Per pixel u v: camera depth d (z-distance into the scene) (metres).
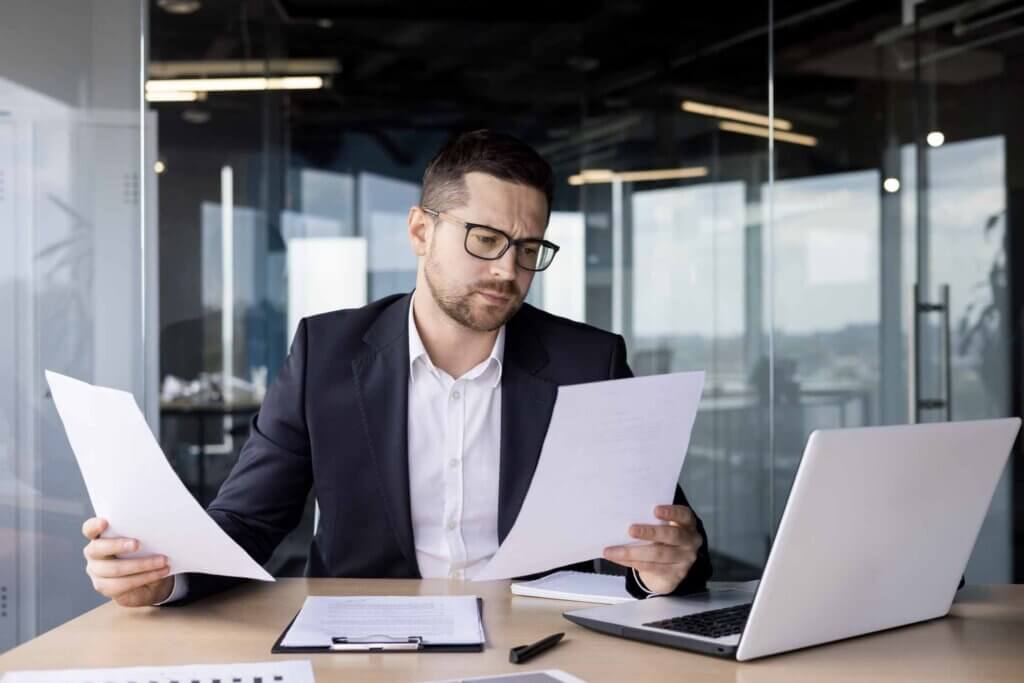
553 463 1.39
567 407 1.37
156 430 3.66
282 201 4.07
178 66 3.78
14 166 3.47
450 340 1.83
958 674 1.20
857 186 3.96
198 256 3.80
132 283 3.57
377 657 1.27
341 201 4.22
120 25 3.55
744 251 4.22
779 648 1.27
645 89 4.35
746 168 4.20
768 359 4.17
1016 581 3.84
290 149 4.09
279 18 4.04
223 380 3.80
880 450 1.27
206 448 3.78
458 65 4.41
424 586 1.67
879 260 3.93
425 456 1.85
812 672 1.21
